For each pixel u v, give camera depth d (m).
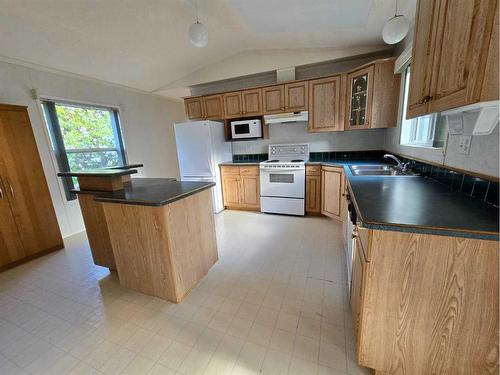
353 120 3.00
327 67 3.40
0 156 2.24
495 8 0.64
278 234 2.86
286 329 1.42
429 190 1.38
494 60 0.67
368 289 0.99
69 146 3.26
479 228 0.81
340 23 2.44
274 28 2.67
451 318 0.91
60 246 2.74
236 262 2.23
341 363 1.19
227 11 2.35
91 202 2.01
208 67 3.87
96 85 3.53
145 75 3.75
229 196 3.94
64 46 2.60
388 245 0.92
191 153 3.77
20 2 1.91
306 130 3.70
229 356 1.26
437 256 0.87
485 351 0.89
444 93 0.93
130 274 1.82
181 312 1.60
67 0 1.98
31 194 2.47
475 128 0.98
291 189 3.41
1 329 1.51
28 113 2.58
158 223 1.56
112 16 2.29
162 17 2.45
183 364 1.22
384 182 1.65
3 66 2.54
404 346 1.00
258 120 3.65
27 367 1.24
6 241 2.29
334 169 2.95
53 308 1.69
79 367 1.23
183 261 1.73
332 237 2.69
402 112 2.43
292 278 1.94
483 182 1.08
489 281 0.83
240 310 1.60
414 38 1.32
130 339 1.39
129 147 4.12
